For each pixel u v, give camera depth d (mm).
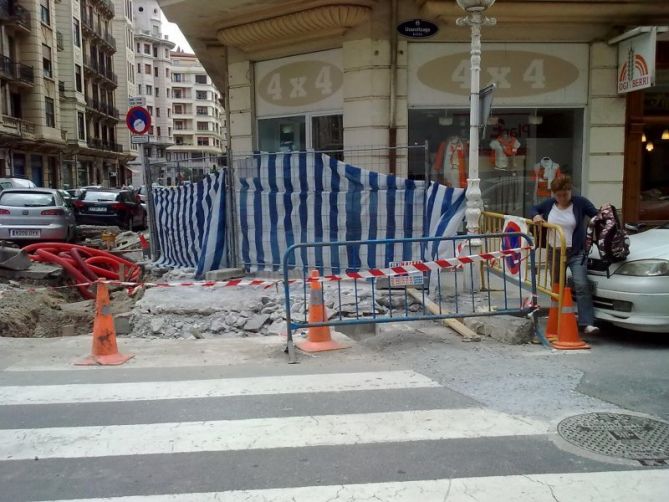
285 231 9133
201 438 4266
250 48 11664
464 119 10766
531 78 10664
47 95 47156
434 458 3926
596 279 6551
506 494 3465
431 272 8141
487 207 10953
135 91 79000
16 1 43219
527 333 6598
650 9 9867
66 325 8609
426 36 10312
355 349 6480
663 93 11500
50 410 4812
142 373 5766
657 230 7379
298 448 4094
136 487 3598
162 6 10555
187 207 10609
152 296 8367
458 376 5539
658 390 5125
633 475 3680
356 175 8539
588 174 10906
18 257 10914
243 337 7191
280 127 11758
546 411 4691
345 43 10516
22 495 3518
